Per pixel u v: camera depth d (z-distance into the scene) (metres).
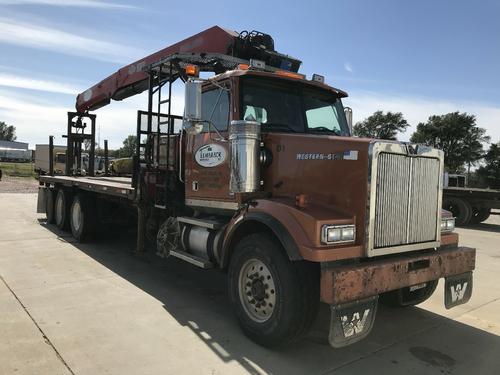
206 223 5.15
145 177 7.01
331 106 5.66
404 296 5.30
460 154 46.00
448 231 4.80
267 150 4.70
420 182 4.27
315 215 3.83
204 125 5.40
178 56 6.11
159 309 5.05
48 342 4.03
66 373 3.48
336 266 3.75
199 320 4.76
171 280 6.30
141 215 7.27
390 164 3.99
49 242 8.79
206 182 5.37
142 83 9.15
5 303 5.02
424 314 5.24
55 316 4.68
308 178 4.32
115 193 7.64
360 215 3.92
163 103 6.70
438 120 47.56
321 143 4.26
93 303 5.15
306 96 5.42
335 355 4.04
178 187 6.18
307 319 3.90
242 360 3.86
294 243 3.79
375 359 3.99
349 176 4.00
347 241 3.85
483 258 8.78
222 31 6.68
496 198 14.11
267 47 6.55
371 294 3.76
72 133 12.53
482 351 4.22
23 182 30.22
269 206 4.18
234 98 4.95
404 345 4.32
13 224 10.98
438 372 3.77
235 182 4.54
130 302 5.25
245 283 4.37
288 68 6.63
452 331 4.71
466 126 46.25
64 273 6.43
